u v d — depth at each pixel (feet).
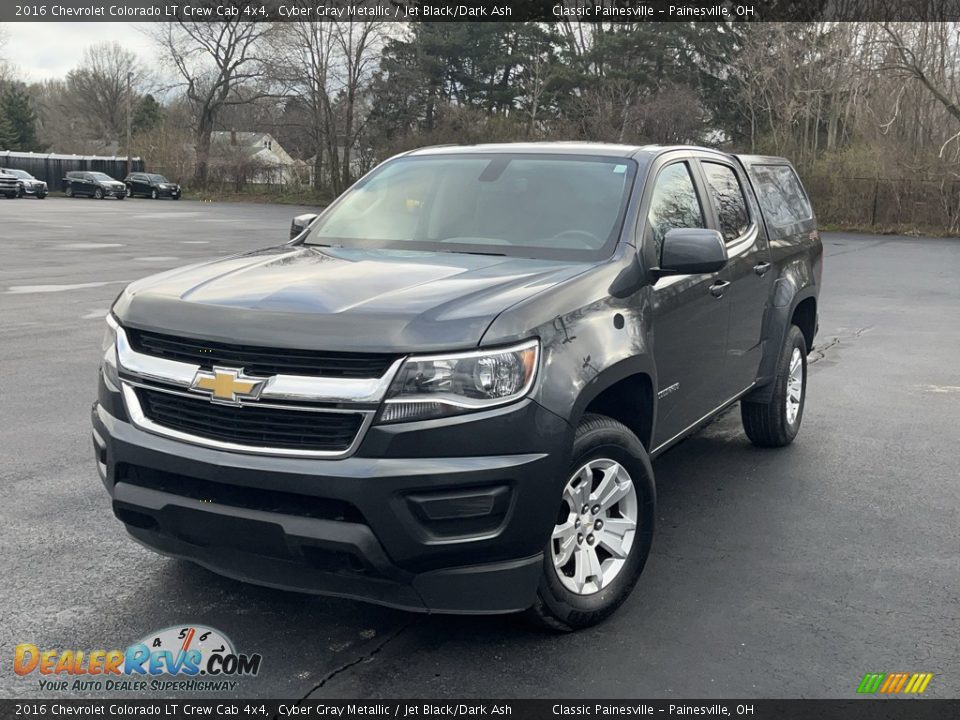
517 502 10.66
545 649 11.82
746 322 18.21
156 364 11.24
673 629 12.42
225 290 11.80
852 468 20.15
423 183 16.14
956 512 17.42
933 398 27.25
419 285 11.77
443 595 10.71
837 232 121.39
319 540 10.25
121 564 14.16
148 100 325.62
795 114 146.30
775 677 11.25
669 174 16.01
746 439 22.56
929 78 120.47
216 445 10.75
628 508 12.71
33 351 30.66
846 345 36.52
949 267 72.74
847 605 13.29
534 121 198.08
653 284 13.93
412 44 214.69
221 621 12.42
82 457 19.52
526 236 14.34
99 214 125.80
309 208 163.53
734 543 15.62
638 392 13.38
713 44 205.87
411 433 10.26
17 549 14.66
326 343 10.37
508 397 10.59
